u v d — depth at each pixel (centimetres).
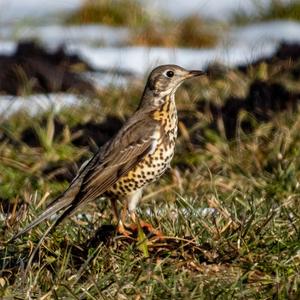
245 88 1838
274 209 1207
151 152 1196
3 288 1041
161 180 1430
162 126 1211
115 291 1028
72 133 1714
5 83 2044
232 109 1744
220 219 1174
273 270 1080
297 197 1307
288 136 1516
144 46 2439
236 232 1127
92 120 1759
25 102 1845
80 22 2680
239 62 2148
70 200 1162
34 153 1611
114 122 1752
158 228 1171
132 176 1188
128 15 2633
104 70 2206
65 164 1571
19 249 1141
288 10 2652
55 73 2067
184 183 1424
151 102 1232
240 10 2670
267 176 1424
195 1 2753
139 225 1109
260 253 1103
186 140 1594
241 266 1081
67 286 1016
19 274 1064
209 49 2436
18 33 2475
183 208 1247
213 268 1084
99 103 1867
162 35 2458
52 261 1085
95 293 1025
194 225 1166
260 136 1580
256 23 2645
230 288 1020
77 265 1098
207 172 1445
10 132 1691
